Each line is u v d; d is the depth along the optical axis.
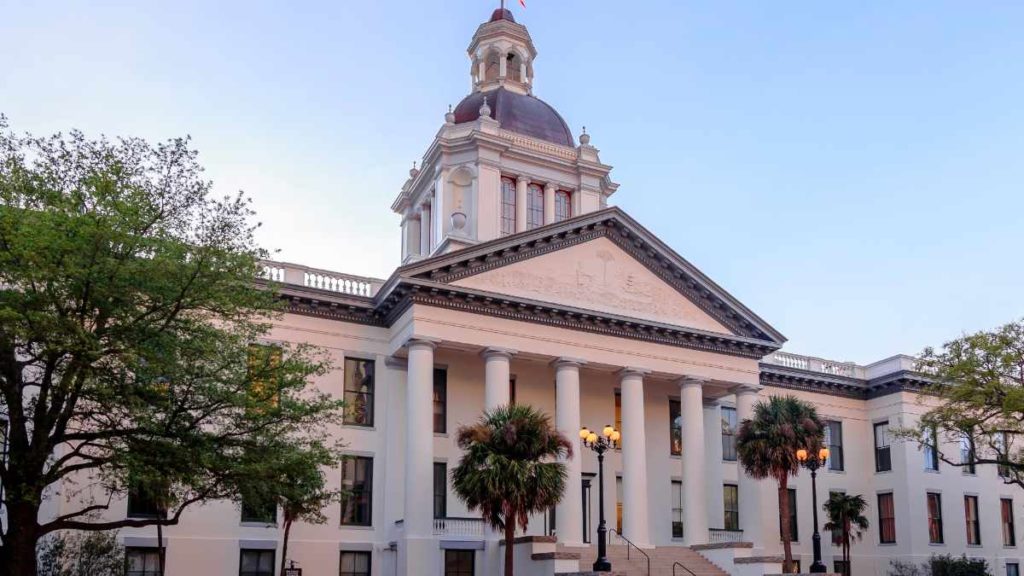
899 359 53.53
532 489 29.64
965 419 40.56
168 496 24.70
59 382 23.78
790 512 50.38
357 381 40.06
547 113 56.75
